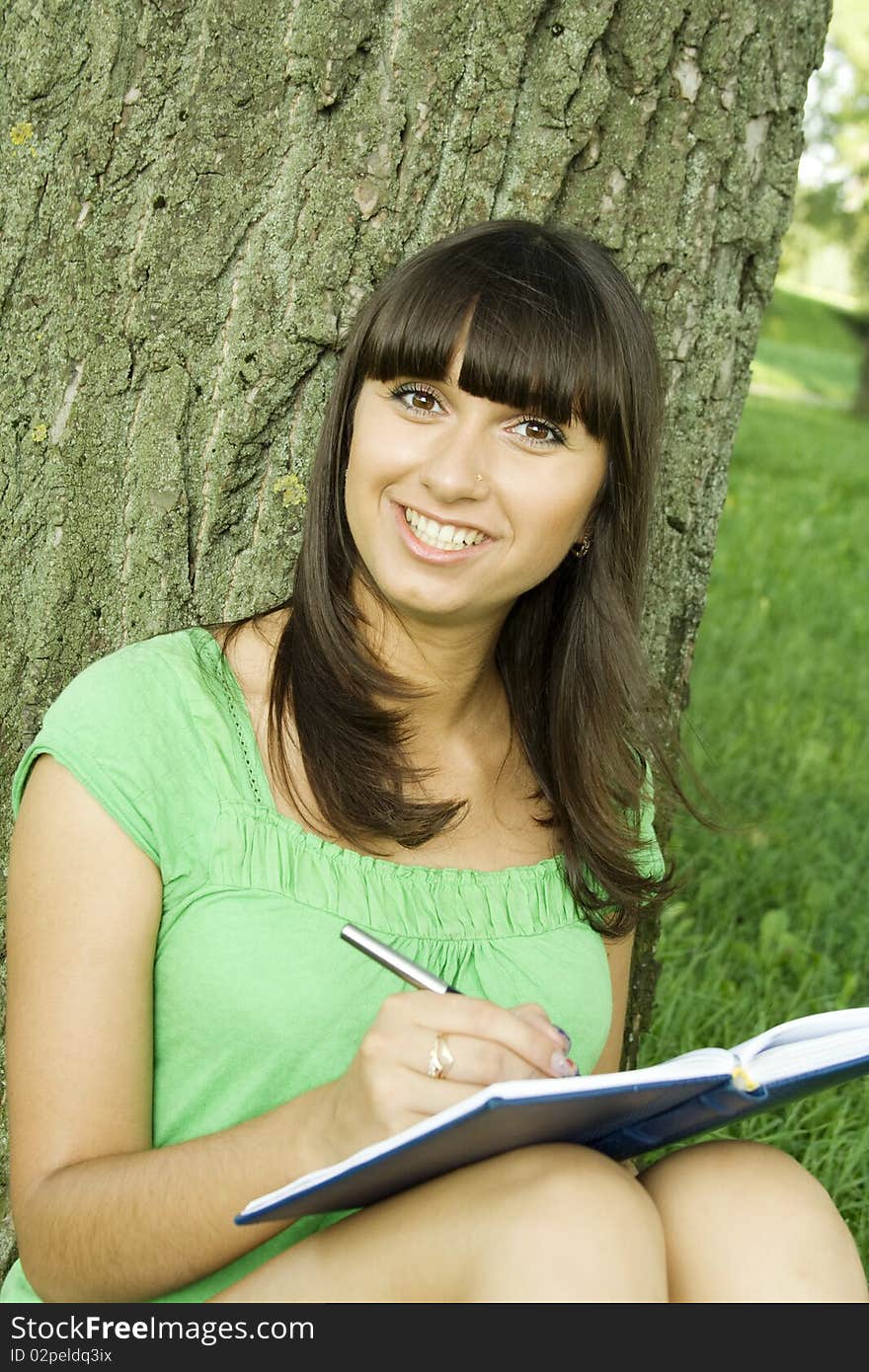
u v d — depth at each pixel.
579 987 1.78
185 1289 1.56
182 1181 1.40
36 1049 1.51
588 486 1.72
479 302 1.61
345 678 1.72
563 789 1.89
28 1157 1.49
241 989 1.58
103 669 1.66
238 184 2.00
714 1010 3.08
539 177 2.06
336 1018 1.59
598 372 1.64
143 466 2.05
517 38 2.00
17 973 1.56
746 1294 1.40
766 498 9.60
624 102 2.09
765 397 17.84
